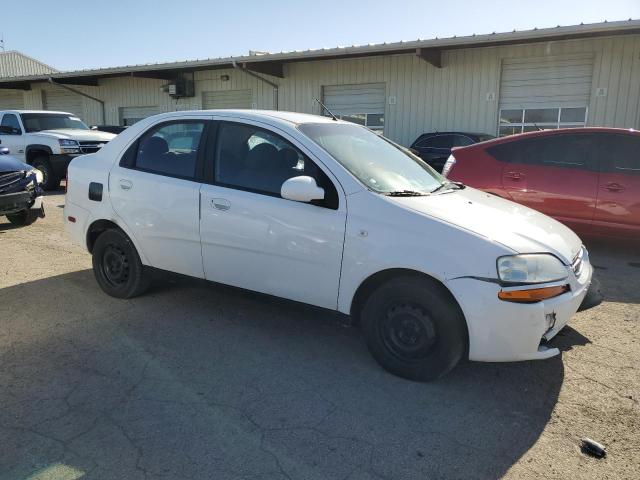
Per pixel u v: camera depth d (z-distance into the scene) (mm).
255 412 2988
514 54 13922
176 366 3531
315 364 3582
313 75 17312
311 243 3521
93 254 4863
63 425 2834
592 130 6480
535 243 3170
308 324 4281
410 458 2605
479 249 3033
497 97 14320
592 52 13039
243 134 3979
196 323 4266
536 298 3014
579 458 2625
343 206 3432
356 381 3350
